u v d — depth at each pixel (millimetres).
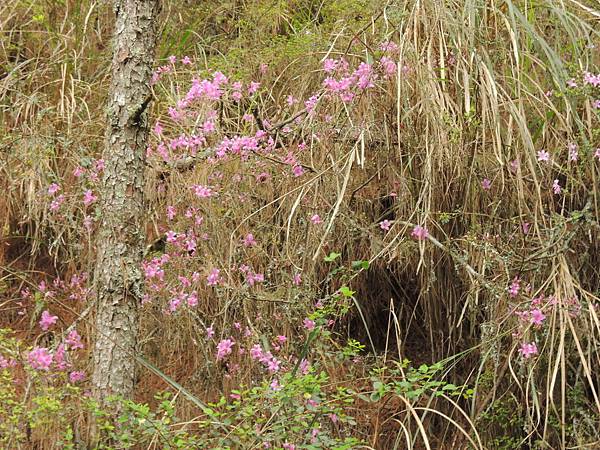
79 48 5727
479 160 4285
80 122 5098
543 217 4031
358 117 4398
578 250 4262
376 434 4137
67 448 3447
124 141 3713
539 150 4418
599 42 4770
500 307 4109
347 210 4398
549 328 3855
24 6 5750
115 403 3643
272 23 5723
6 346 3727
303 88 4922
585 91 4152
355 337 4832
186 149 4496
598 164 4285
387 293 4750
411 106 4371
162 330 4414
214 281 4168
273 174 4527
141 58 3713
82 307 4508
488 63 4168
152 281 4379
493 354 3969
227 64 5238
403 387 3656
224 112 4797
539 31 4801
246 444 3387
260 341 4164
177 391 4184
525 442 4199
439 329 4543
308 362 3939
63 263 4723
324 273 4543
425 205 4223
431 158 4266
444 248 4066
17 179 4828
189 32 5957
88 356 4047
